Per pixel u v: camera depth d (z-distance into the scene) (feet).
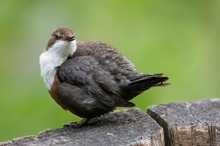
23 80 47.21
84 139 28.78
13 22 49.11
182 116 30.42
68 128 30.99
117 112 32.53
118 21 48.67
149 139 28.09
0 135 44.09
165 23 49.37
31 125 44.04
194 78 47.03
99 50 31.78
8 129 44.21
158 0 50.65
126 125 30.04
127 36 47.93
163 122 30.19
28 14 49.21
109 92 30.83
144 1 49.47
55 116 44.06
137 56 45.83
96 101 30.89
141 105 44.04
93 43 32.63
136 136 28.37
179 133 29.14
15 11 49.39
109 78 30.76
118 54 31.83
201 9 52.44
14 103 45.11
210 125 29.09
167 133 29.63
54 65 31.78
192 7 51.96
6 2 49.78
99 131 29.60
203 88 47.55
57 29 32.60
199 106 31.83
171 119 30.01
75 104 31.12
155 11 50.60
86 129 30.40
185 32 50.34
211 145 29.22
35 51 48.26
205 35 51.57
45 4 49.44
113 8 49.16
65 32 31.94
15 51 48.47
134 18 48.88
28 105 44.62
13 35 48.80
